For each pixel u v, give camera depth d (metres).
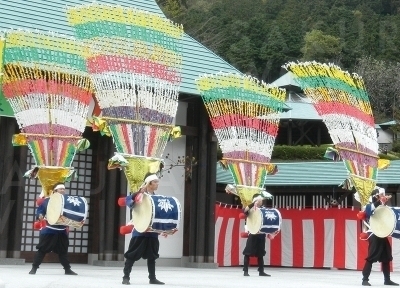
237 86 17.27
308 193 25.33
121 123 12.34
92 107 17.62
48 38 14.41
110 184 19.36
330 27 72.81
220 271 18.97
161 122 12.73
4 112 16.91
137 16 12.71
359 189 15.00
